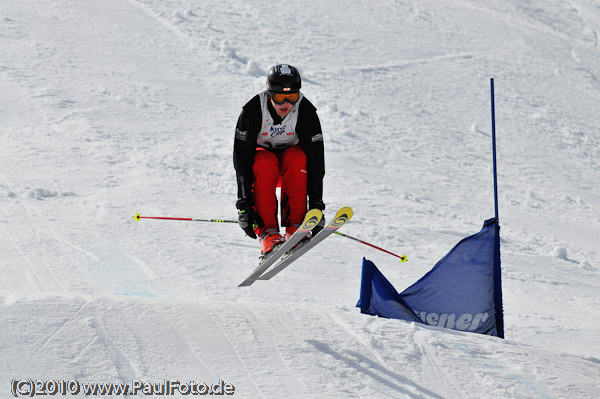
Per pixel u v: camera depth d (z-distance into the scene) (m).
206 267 22.42
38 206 26.80
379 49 70.25
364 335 13.48
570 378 13.61
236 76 55.31
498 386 12.52
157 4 70.00
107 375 10.65
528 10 100.25
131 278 20.25
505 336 20.02
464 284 17.56
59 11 61.75
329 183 37.81
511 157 50.94
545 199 44.16
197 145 39.69
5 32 53.97
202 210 29.59
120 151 36.44
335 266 24.98
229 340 12.34
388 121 52.25
